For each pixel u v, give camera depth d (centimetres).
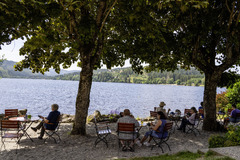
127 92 9850
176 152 673
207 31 884
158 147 743
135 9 756
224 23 962
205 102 1055
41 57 1255
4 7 594
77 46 882
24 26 737
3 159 594
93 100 5362
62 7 730
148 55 1088
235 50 954
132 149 695
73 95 7000
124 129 684
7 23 643
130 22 910
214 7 939
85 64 895
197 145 772
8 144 748
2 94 6191
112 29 1132
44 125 795
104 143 784
